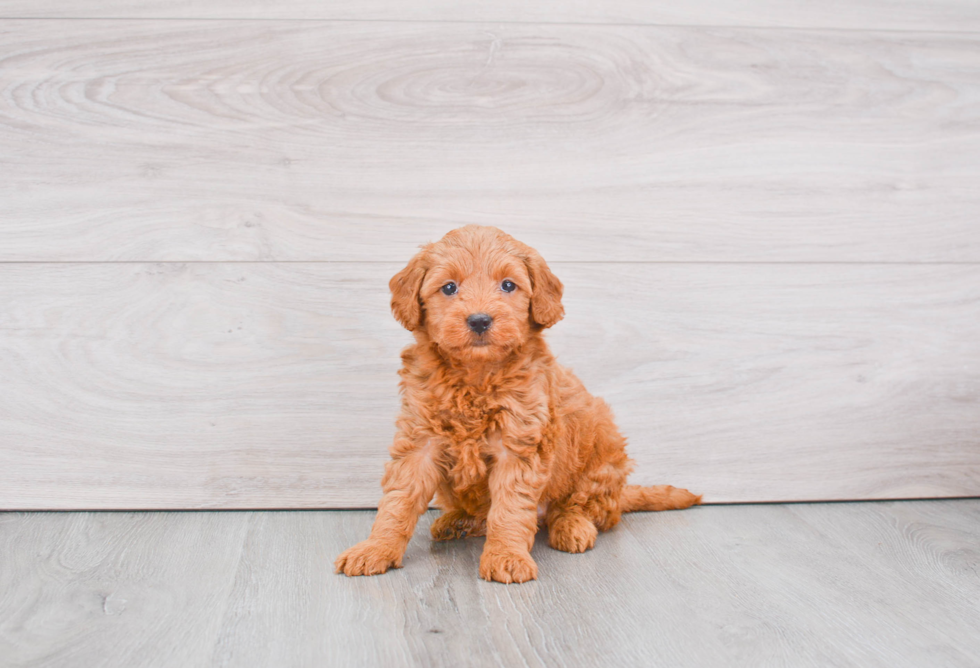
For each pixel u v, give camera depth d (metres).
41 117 2.32
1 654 1.39
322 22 2.39
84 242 2.34
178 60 2.36
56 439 2.34
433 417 1.92
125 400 2.35
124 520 2.28
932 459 2.50
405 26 2.41
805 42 2.50
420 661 1.36
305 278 2.39
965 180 2.52
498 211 2.44
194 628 1.50
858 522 2.29
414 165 2.42
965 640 1.47
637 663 1.36
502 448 1.92
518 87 2.44
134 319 2.35
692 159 2.47
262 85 2.38
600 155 2.46
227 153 2.37
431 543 2.11
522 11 2.43
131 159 2.35
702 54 2.48
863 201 2.50
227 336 2.38
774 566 1.89
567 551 2.01
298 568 1.86
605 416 2.18
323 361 2.40
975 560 1.95
